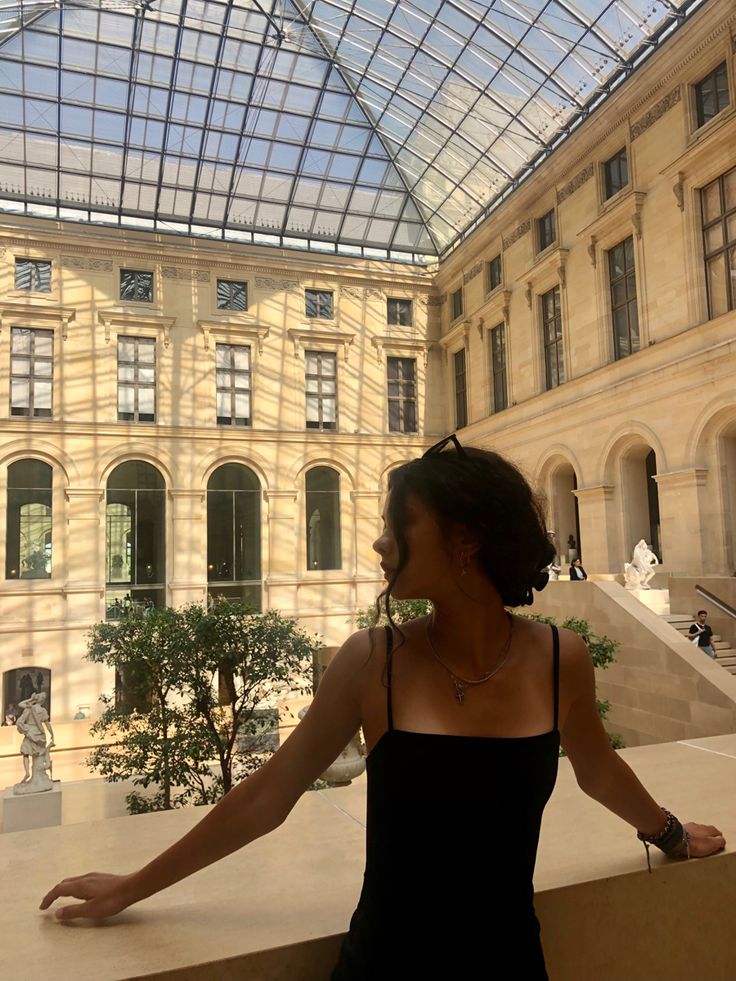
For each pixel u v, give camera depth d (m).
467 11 26.05
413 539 1.45
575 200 27.05
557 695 1.49
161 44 29.00
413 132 33.62
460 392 36.31
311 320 35.00
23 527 29.84
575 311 26.89
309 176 35.06
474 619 1.46
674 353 21.89
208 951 1.58
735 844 2.17
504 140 30.86
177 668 13.01
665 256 22.53
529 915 1.42
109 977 1.49
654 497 27.80
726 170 20.64
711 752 3.32
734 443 20.89
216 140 32.75
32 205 33.12
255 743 14.93
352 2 27.91
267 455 33.38
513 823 1.37
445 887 1.35
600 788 1.80
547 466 28.58
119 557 31.17
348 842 2.32
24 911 1.82
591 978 1.88
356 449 34.97
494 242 32.72
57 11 27.36
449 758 1.35
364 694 1.47
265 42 29.53
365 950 1.39
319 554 34.25
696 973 2.01
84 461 30.62
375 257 38.34
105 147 32.16
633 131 24.02
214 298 33.53
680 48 21.56
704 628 16.62
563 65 26.03
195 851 1.55
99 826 2.52
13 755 23.86
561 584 19.06
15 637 28.92
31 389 30.45
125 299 32.31
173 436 31.97
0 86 29.12
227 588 32.44
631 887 1.96
